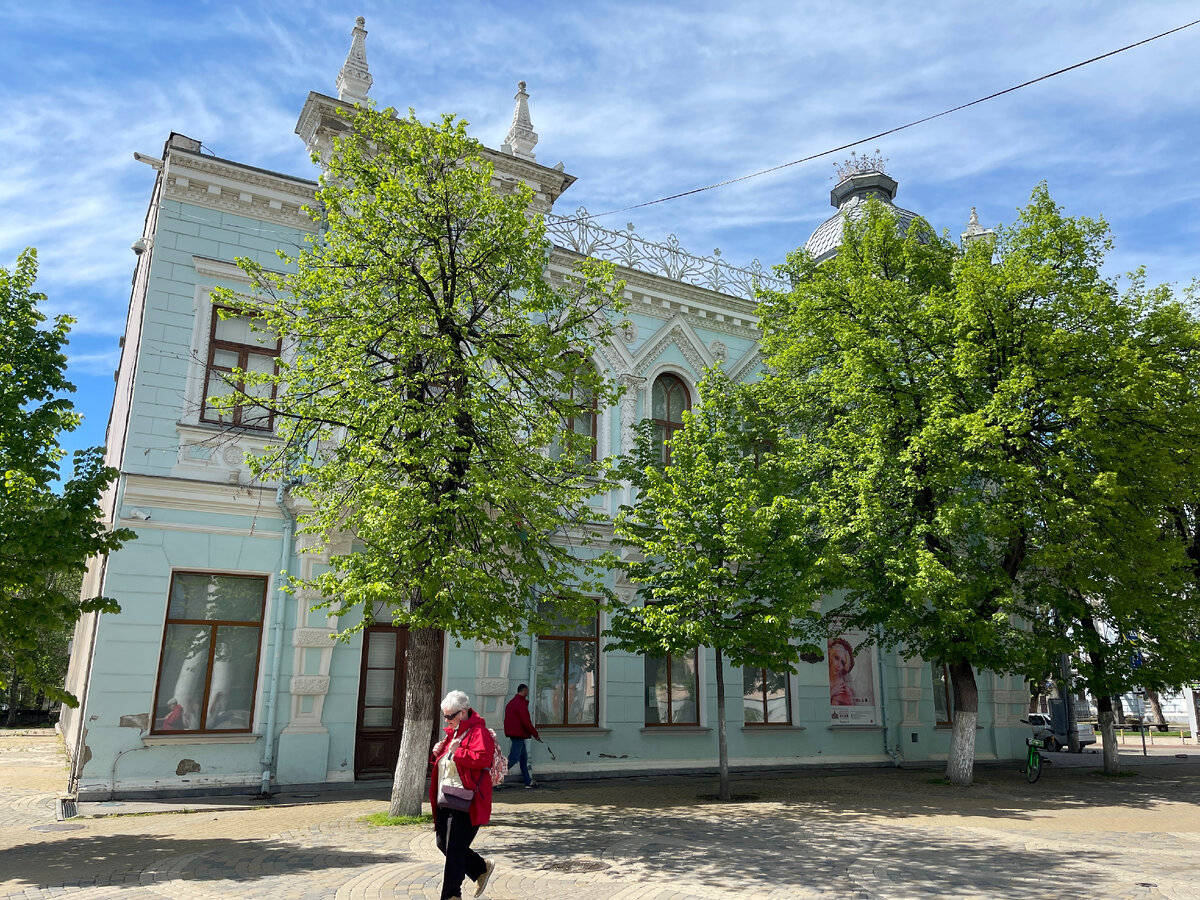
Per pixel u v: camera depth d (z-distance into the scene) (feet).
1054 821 39.17
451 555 33.14
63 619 31.24
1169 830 37.35
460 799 20.67
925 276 57.31
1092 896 24.18
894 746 68.59
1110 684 61.57
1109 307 49.03
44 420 31.63
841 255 57.93
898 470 51.01
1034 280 48.03
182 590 45.96
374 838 30.71
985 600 51.37
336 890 23.00
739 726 61.98
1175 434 48.26
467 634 34.96
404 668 50.98
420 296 37.06
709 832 33.53
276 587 47.55
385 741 49.70
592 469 41.24
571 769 54.08
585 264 42.80
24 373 32.45
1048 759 76.79
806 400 58.18
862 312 54.44
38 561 29.94
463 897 22.67
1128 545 49.44
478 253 38.65
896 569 49.75
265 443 48.85
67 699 31.48
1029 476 46.88
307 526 38.40
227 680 46.19
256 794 43.73
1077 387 47.55
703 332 69.26
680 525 44.80
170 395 47.34
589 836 32.19
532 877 25.17
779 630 44.75
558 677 56.08
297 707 46.52
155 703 44.09
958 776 53.98
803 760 64.18
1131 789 55.01
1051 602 54.95
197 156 49.67
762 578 45.68
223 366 49.34
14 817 36.83
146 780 42.39
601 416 62.13
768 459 54.03
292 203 52.39
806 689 66.08
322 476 35.65
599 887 24.07
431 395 38.14
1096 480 45.47
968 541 53.26
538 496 37.65
